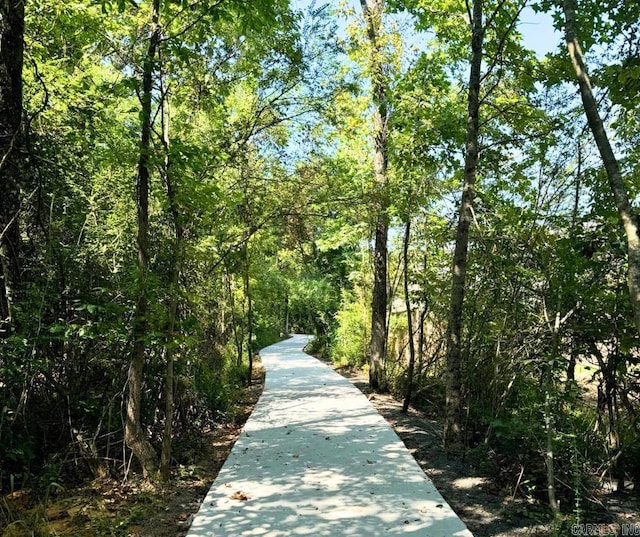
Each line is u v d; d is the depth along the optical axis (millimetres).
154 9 4984
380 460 5758
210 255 6434
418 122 7840
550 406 4996
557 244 5273
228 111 9523
